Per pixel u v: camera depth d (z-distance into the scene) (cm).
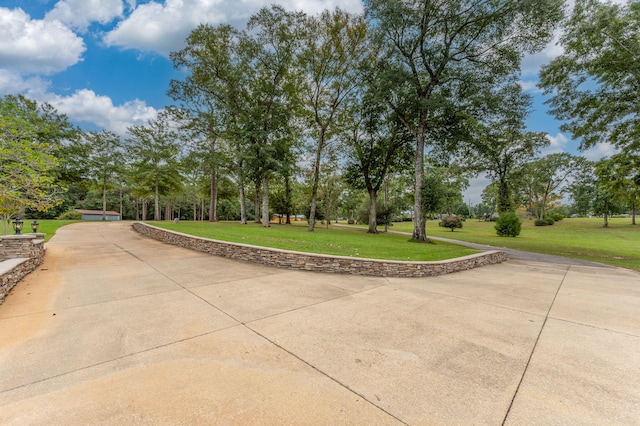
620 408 200
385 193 3881
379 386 225
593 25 1100
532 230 3500
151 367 247
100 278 576
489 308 443
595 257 1288
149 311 391
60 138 2431
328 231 2127
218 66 2034
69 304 416
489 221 5459
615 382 236
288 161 2114
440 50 1480
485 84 1427
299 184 3350
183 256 851
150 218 5309
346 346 296
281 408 197
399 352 285
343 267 688
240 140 2022
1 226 1672
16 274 514
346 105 2039
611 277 757
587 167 3772
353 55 1841
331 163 2420
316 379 234
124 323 348
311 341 307
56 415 184
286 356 273
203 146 2289
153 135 2838
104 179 3048
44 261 743
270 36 1883
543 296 529
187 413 189
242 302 440
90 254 863
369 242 1272
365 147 2239
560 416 191
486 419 188
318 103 2058
